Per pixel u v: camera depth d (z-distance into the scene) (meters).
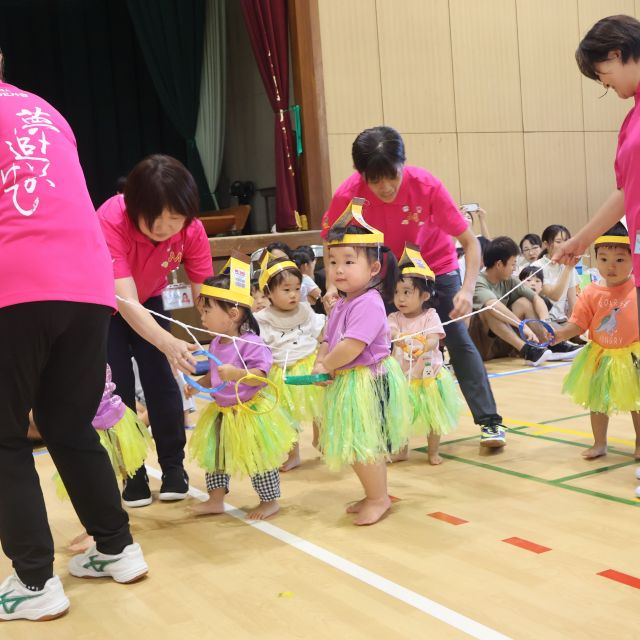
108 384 2.72
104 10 9.02
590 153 9.35
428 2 8.26
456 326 3.48
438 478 3.10
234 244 7.23
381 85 8.02
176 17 8.89
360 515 2.63
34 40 8.77
